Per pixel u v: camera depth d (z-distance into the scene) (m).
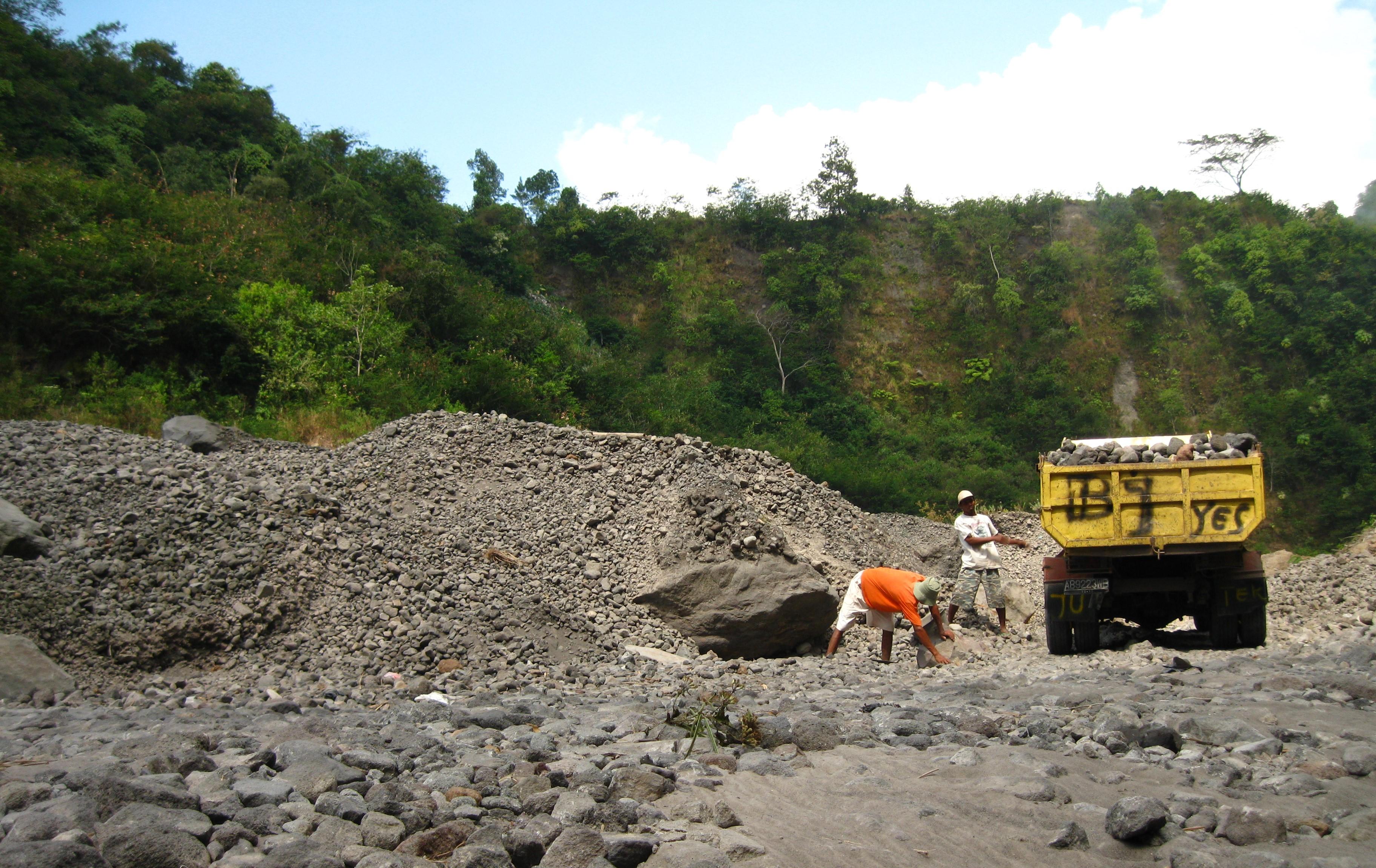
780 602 9.22
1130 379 59.84
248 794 2.76
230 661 6.71
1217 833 2.74
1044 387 57.62
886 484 39.41
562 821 2.67
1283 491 50.22
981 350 61.06
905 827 2.86
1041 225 68.44
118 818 2.34
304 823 2.56
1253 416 54.59
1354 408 52.88
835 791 3.29
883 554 12.91
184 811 2.46
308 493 8.76
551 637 7.94
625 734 4.36
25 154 30.22
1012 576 14.55
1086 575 8.65
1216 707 4.65
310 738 3.90
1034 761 3.63
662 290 61.44
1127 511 8.50
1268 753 3.73
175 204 26.70
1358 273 62.69
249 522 8.05
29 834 2.17
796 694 6.11
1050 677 6.79
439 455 11.69
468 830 2.53
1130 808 2.74
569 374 30.66
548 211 63.97
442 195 54.50
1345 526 47.19
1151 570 8.84
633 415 32.56
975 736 4.16
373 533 8.67
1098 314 62.78
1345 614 10.73
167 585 7.08
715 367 54.84
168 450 10.92
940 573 14.09
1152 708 4.74
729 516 9.97
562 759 3.59
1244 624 8.56
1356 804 3.05
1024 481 48.34
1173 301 62.62
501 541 9.70
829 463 40.56
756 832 2.80
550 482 11.37
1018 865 2.57
